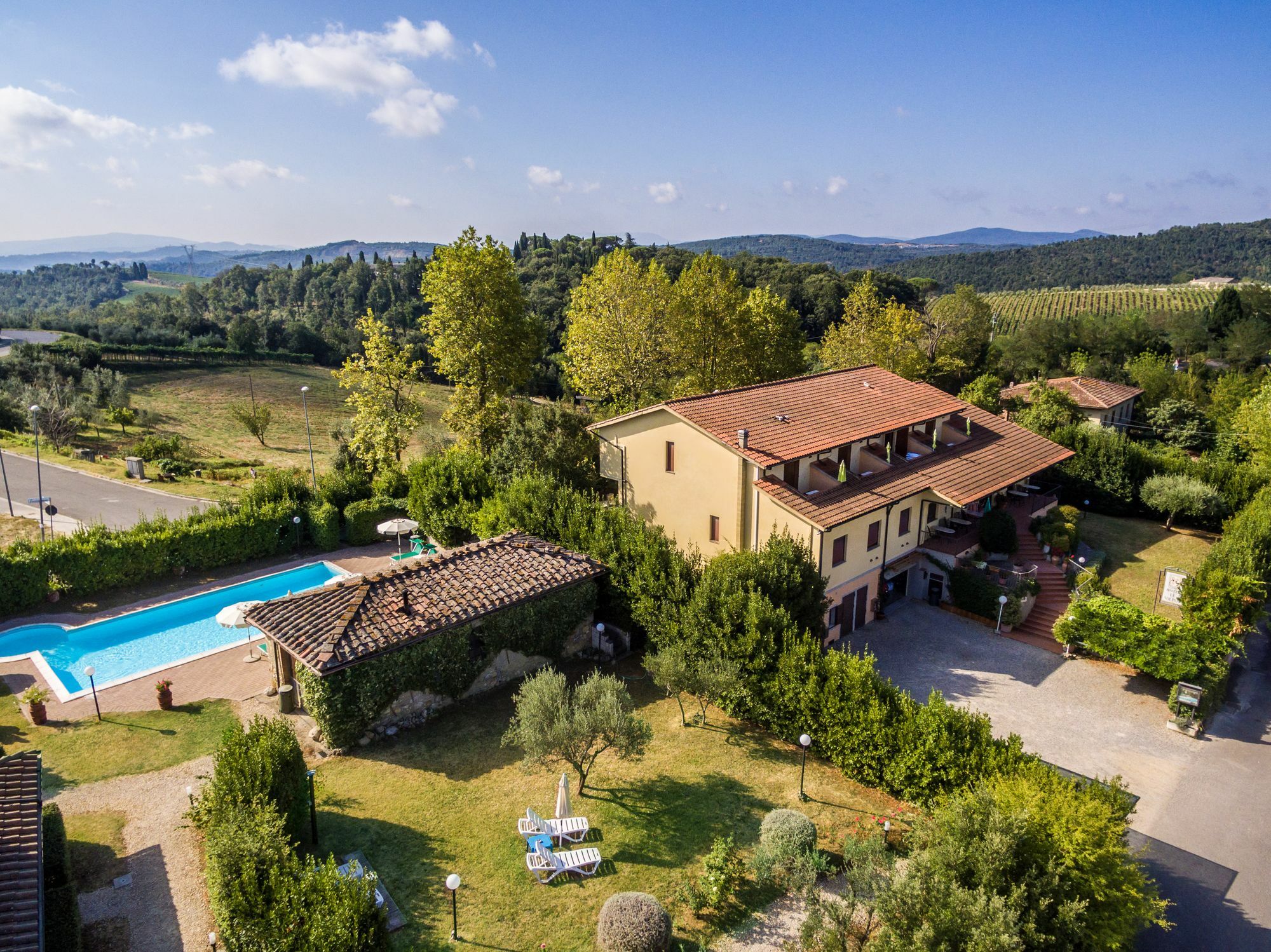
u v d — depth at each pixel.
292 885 15.13
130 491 53.72
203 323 162.50
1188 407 72.25
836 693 22.58
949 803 17.11
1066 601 35.50
